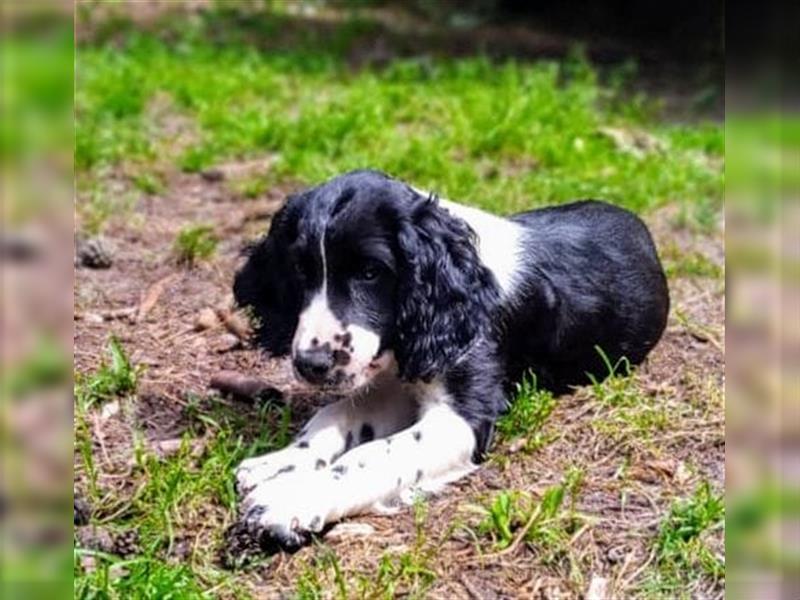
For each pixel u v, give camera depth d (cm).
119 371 105
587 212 112
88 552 79
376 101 196
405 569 79
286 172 164
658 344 115
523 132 177
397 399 95
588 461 94
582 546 82
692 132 192
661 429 98
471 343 92
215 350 114
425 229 90
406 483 87
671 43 271
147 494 87
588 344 104
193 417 100
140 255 138
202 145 177
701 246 144
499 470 92
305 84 220
